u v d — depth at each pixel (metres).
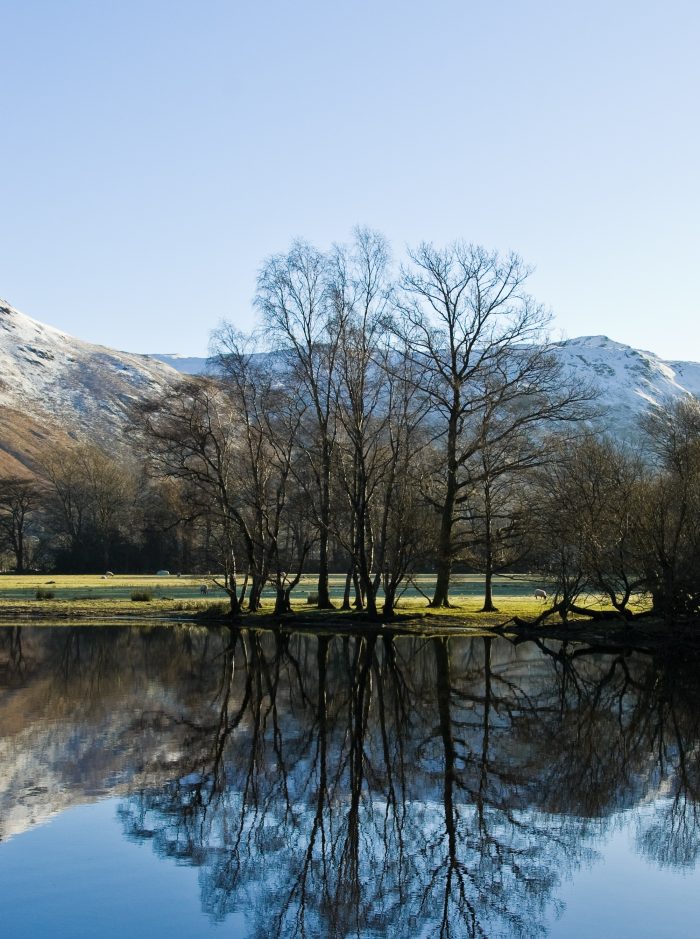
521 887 14.70
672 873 15.31
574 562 50.00
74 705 28.19
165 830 16.88
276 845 16.33
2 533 134.00
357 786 19.83
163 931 12.84
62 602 65.94
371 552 58.44
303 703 29.06
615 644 45.34
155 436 53.00
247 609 59.09
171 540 113.56
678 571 44.97
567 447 52.62
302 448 54.22
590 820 17.89
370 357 49.59
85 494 125.69
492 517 55.25
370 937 12.88
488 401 53.47
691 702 29.94
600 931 13.19
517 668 37.22
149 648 42.94
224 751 22.58
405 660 39.31
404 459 52.38
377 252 49.81
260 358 53.19
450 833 17.11
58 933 12.70
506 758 22.28
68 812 17.67
